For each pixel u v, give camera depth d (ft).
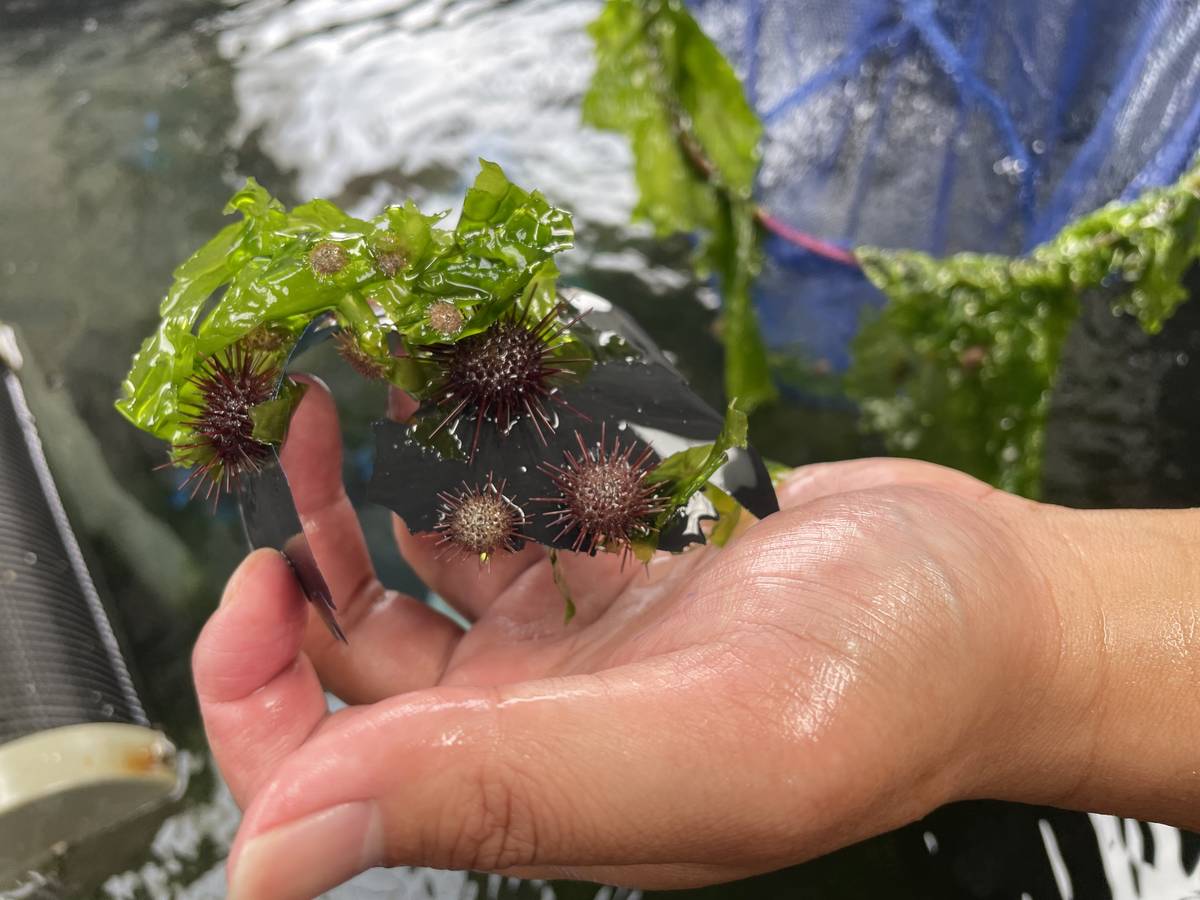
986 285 0.91
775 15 1.08
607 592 0.63
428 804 0.42
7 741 0.65
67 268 1.13
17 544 0.78
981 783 0.56
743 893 0.68
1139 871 0.63
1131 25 0.97
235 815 0.76
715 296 1.08
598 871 0.59
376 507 0.93
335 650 0.63
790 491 0.71
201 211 1.19
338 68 1.36
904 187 1.04
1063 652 0.53
